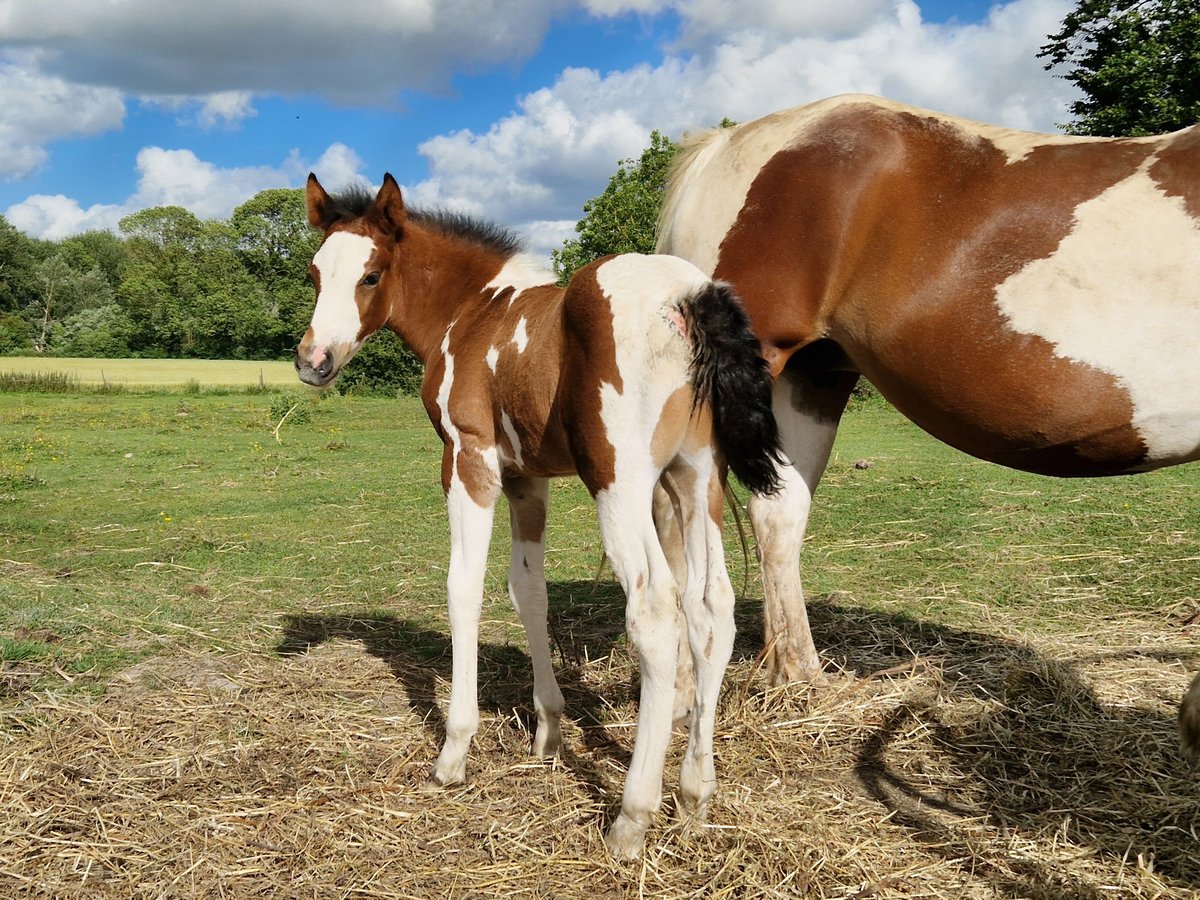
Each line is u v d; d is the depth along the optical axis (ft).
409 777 10.67
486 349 10.44
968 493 27.50
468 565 10.45
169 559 21.24
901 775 10.52
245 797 10.02
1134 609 16.19
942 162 10.76
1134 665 13.42
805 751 11.14
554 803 9.92
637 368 8.53
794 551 12.92
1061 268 9.92
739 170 11.91
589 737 11.65
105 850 9.01
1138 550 19.89
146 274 209.77
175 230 253.44
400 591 18.88
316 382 11.73
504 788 10.34
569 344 9.13
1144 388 9.73
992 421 10.64
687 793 9.11
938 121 11.10
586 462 8.91
